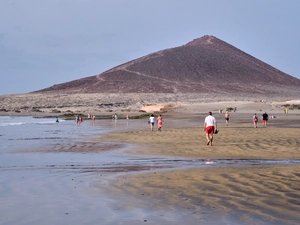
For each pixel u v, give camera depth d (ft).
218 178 38.19
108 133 105.29
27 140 86.38
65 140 85.56
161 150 65.57
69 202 29.30
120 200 29.81
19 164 50.70
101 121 187.62
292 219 24.59
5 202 29.48
